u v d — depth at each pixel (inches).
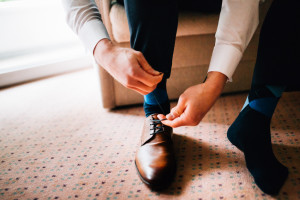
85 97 53.0
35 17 70.0
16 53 70.8
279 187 23.6
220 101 45.4
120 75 22.2
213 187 25.5
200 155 31.0
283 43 22.3
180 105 23.2
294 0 21.1
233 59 23.6
